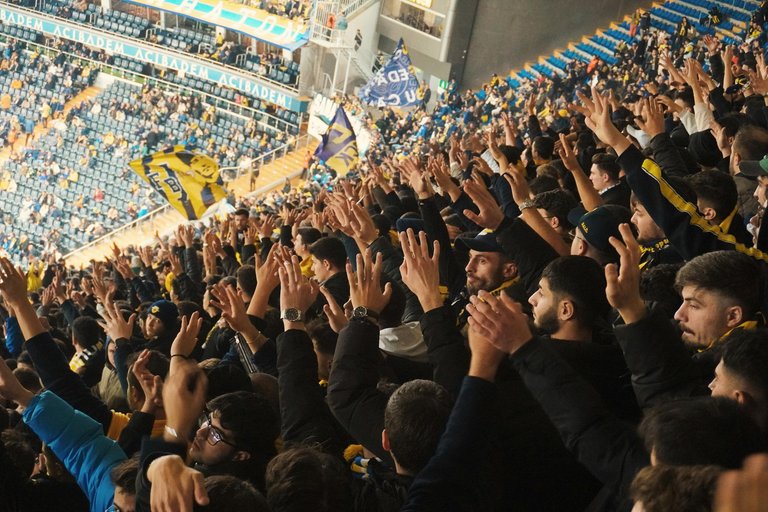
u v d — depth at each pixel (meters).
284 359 4.25
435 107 37.34
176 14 43.72
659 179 4.96
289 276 4.39
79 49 46.44
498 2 38.44
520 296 5.52
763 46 25.11
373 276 4.21
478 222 5.52
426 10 39.91
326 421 4.14
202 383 3.24
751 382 3.15
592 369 4.01
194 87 43.84
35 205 41.62
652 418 2.79
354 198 9.18
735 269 4.04
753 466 1.66
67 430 4.40
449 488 3.10
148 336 8.46
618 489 3.11
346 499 3.27
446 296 5.93
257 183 40.03
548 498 3.71
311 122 40.38
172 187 20.45
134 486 3.76
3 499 4.40
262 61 41.59
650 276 5.05
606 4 37.31
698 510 2.18
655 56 27.81
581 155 9.75
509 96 33.09
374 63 42.31
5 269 4.96
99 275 11.00
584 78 30.92
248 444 3.79
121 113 43.94
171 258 10.63
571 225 6.61
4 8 46.03
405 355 5.14
